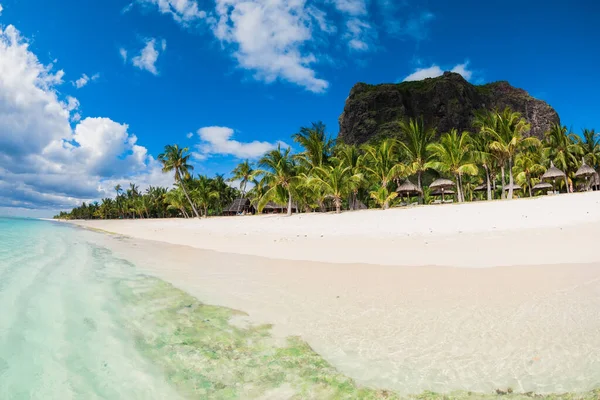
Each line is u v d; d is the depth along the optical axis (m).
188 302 7.11
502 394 3.52
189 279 9.39
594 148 43.50
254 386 3.85
